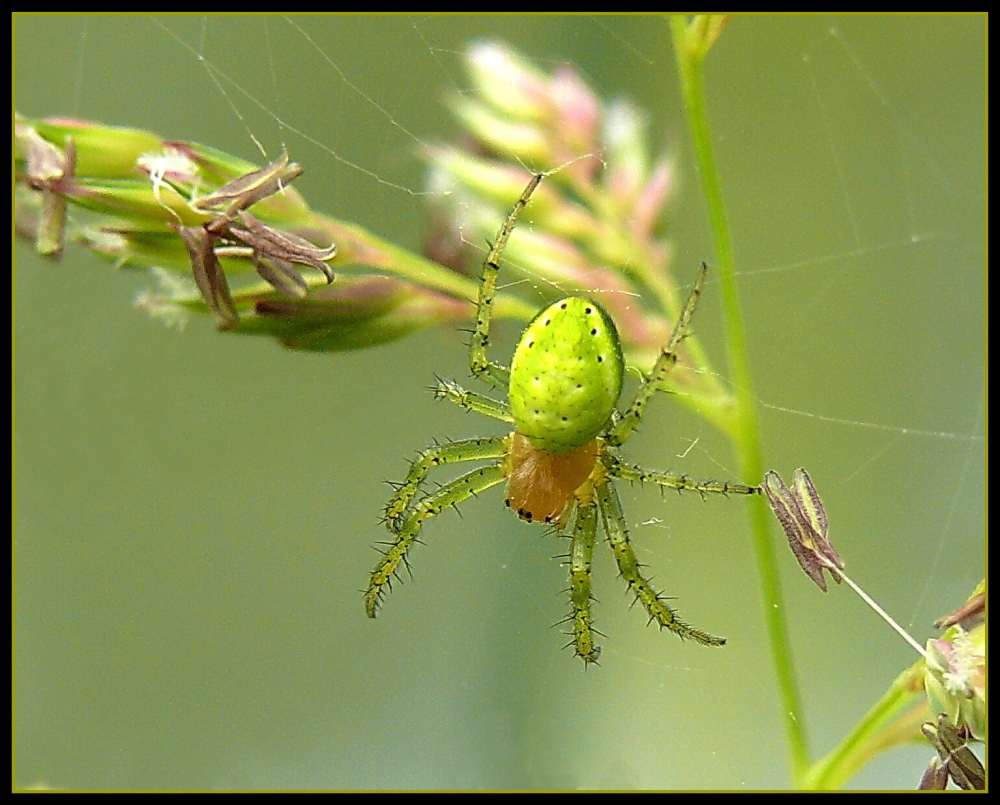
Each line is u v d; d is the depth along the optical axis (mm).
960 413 78
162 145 63
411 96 73
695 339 68
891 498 77
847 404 78
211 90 74
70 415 78
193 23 74
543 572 77
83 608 78
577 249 67
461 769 76
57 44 74
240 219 62
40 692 76
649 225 68
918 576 76
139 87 74
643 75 74
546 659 77
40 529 78
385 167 72
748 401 67
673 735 76
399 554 70
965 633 61
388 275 66
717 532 78
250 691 77
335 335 65
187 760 76
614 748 76
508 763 76
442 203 69
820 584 63
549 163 68
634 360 67
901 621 75
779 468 78
